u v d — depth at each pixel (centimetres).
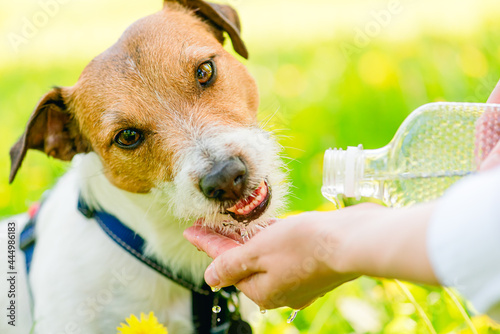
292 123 505
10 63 719
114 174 290
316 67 598
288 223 189
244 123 288
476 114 218
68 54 727
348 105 533
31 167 499
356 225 170
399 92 534
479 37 577
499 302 129
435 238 135
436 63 552
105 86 287
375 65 572
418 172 221
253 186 262
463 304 298
